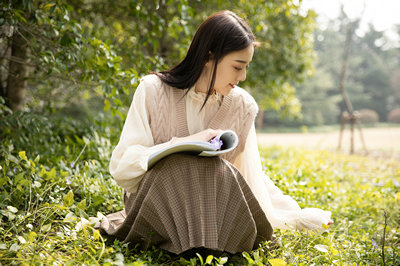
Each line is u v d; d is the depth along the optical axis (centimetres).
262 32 770
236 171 228
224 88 233
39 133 454
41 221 256
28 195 286
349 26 1155
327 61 5253
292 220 258
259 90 896
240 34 223
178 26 478
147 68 445
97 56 375
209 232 214
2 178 279
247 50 224
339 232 321
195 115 244
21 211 258
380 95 5491
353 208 396
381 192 441
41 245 221
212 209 216
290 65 829
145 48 706
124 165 223
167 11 618
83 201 262
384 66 5628
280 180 404
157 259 226
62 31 365
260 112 3312
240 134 254
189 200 216
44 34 387
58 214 264
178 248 216
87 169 373
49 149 445
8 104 448
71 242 229
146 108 238
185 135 240
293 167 547
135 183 232
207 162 220
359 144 1496
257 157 259
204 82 239
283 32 812
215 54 226
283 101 966
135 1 471
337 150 1090
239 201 221
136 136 234
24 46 431
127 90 389
